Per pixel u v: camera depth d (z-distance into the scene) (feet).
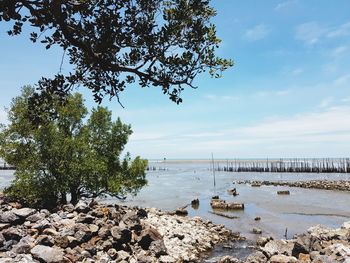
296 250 55.16
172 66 21.47
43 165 73.05
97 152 82.12
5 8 17.62
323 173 410.72
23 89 72.08
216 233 83.15
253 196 181.57
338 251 51.13
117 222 60.23
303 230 94.17
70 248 48.60
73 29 19.85
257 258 55.11
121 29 20.44
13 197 71.41
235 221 107.45
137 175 84.17
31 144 72.69
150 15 21.33
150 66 21.16
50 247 46.47
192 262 59.57
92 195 81.51
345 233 65.21
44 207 67.51
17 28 19.45
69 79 22.79
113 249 51.08
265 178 334.24
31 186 70.23
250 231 91.61
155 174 410.52
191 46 21.68
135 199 158.92
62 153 72.59
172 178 333.01
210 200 160.97
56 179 73.61
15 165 72.49
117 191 77.25
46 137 72.38
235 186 242.78
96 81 23.24
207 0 21.54
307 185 236.43
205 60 21.99
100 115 82.94
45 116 23.93
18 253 44.21
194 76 21.94
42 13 18.47
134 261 51.31
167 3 21.53
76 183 77.56
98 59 20.29
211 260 60.59
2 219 52.70
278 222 106.11
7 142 71.61
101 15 19.71
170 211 124.98
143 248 57.21
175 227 77.46
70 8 18.97
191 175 388.16
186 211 120.06
